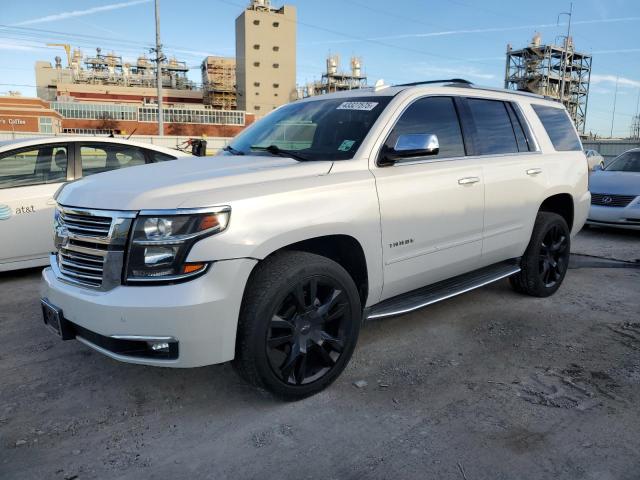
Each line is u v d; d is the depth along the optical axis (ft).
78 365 11.94
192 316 8.68
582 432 9.27
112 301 8.75
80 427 9.50
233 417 9.82
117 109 293.84
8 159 18.58
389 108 12.21
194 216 8.75
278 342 9.71
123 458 8.61
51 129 255.91
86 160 20.51
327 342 10.53
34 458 8.59
